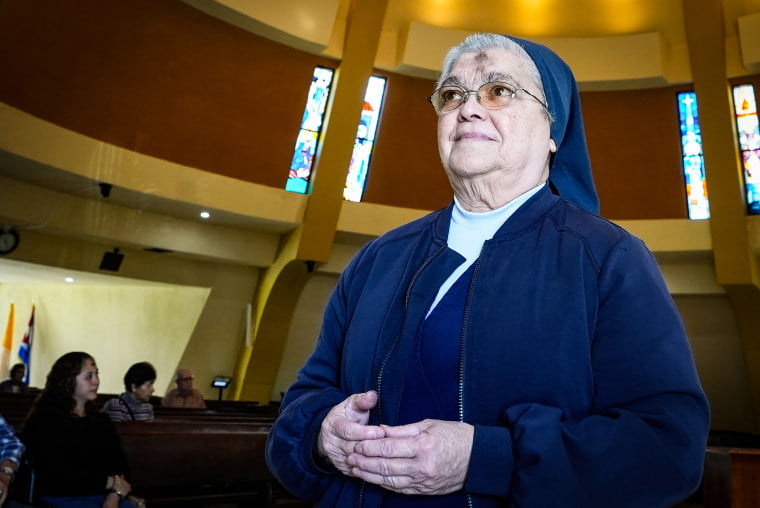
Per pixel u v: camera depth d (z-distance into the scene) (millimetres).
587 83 8617
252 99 8453
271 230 9273
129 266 9188
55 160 7062
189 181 8148
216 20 7789
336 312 1047
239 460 4180
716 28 7727
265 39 8172
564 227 841
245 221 8844
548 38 8734
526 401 741
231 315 10086
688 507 5234
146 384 4344
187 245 9000
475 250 891
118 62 7402
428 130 9148
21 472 2475
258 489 5102
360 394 775
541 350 747
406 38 8703
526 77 939
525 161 910
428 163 9188
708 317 9188
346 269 1094
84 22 6906
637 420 682
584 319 754
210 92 8164
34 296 12141
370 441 682
